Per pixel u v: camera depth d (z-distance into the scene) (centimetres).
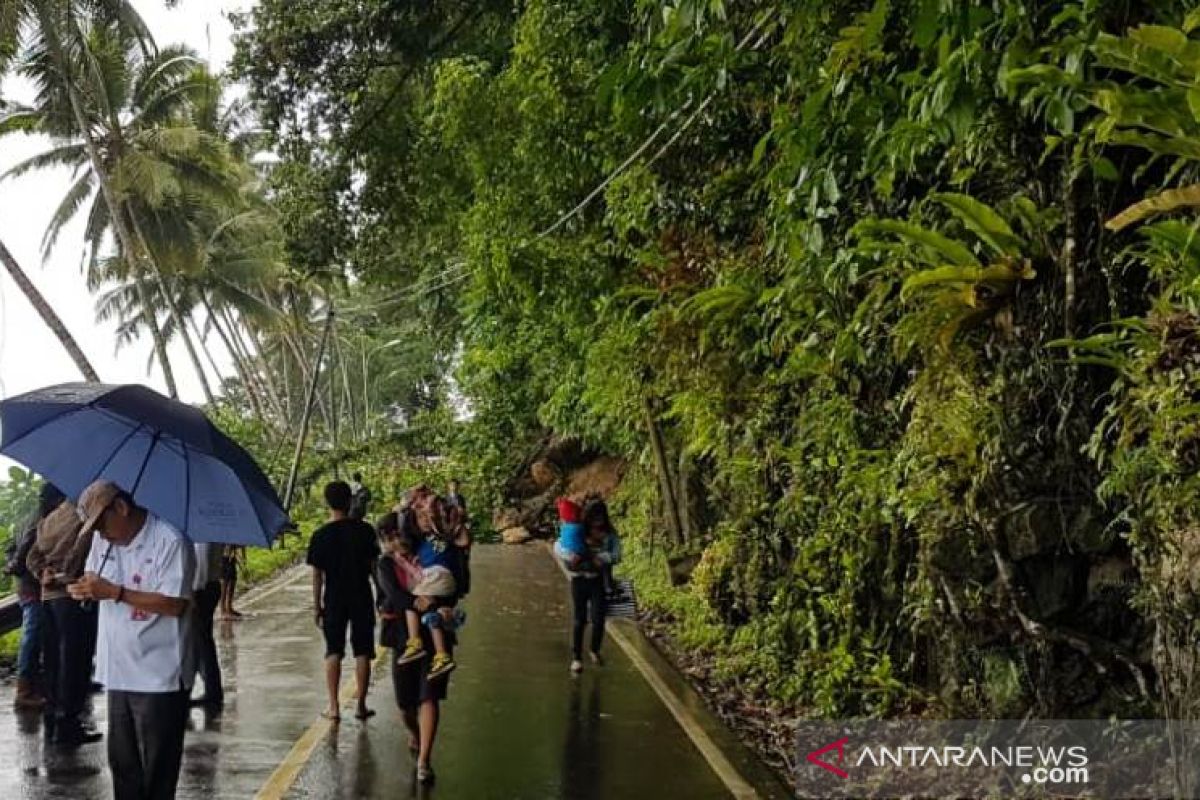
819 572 909
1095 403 562
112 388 546
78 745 764
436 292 2134
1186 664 462
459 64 1323
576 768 736
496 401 2955
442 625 716
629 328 1295
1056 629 605
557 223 1258
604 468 2933
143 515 522
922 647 787
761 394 1099
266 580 1853
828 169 636
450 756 762
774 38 762
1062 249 595
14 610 943
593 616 1108
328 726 842
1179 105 444
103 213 2731
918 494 668
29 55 2095
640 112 833
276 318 3691
